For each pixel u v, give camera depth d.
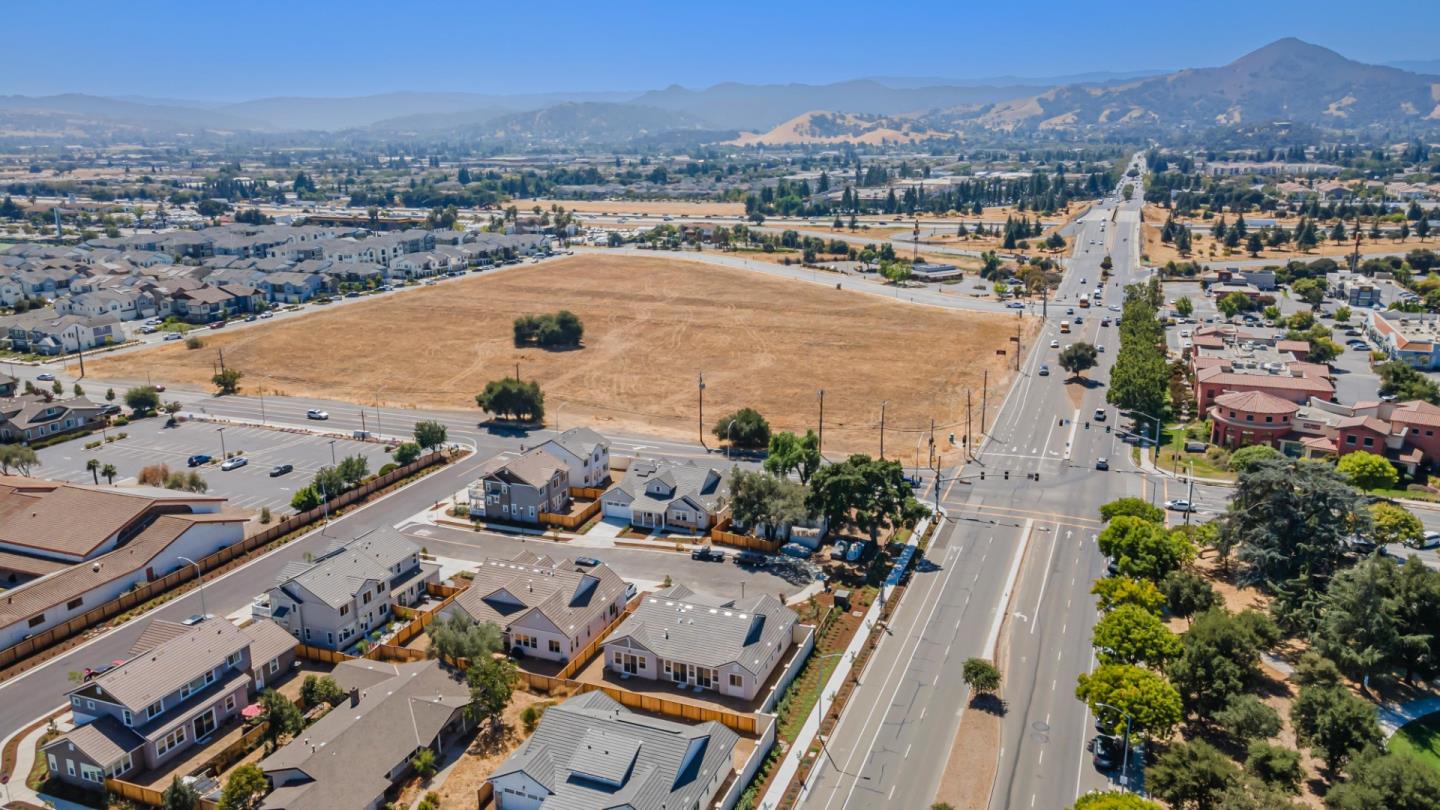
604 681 95.06
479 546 125.50
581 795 71.44
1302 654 94.88
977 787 77.81
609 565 119.81
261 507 136.62
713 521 130.88
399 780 78.56
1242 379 170.12
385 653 98.25
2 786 78.62
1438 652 92.69
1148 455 159.25
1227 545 112.00
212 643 89.31
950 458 158.62
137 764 79.69
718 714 86.81
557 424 178.12
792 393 196.25
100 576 108.69
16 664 96.88
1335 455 147.38
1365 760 74.44
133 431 172.50
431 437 155.50
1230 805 66.75
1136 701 78.88
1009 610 107.06
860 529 130.00
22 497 125.56
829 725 86.44
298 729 83.56
